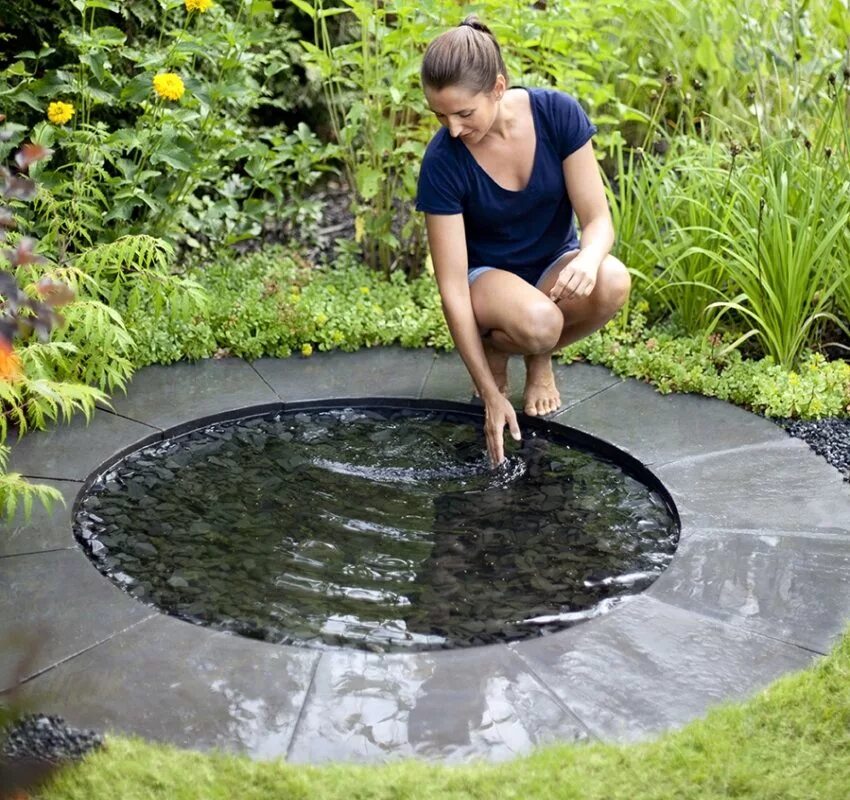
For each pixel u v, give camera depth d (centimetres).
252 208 486
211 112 442
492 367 379
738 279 402
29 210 406
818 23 505
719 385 391
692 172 439
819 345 417
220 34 439
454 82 304
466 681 244
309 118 577
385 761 219
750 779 210
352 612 275
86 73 443
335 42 570
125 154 456
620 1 473
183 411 378
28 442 351
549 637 261
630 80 520
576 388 400
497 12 468
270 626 268
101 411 374
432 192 336
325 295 454
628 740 227
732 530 310
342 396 393
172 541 305
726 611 273
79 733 222
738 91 502
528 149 335
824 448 356
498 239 354
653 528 318
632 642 259
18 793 203
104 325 340
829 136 445
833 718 228
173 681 242
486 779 211
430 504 329
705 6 514
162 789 208
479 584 288
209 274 464
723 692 242
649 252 448
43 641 255
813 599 278
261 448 363
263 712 233
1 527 304
